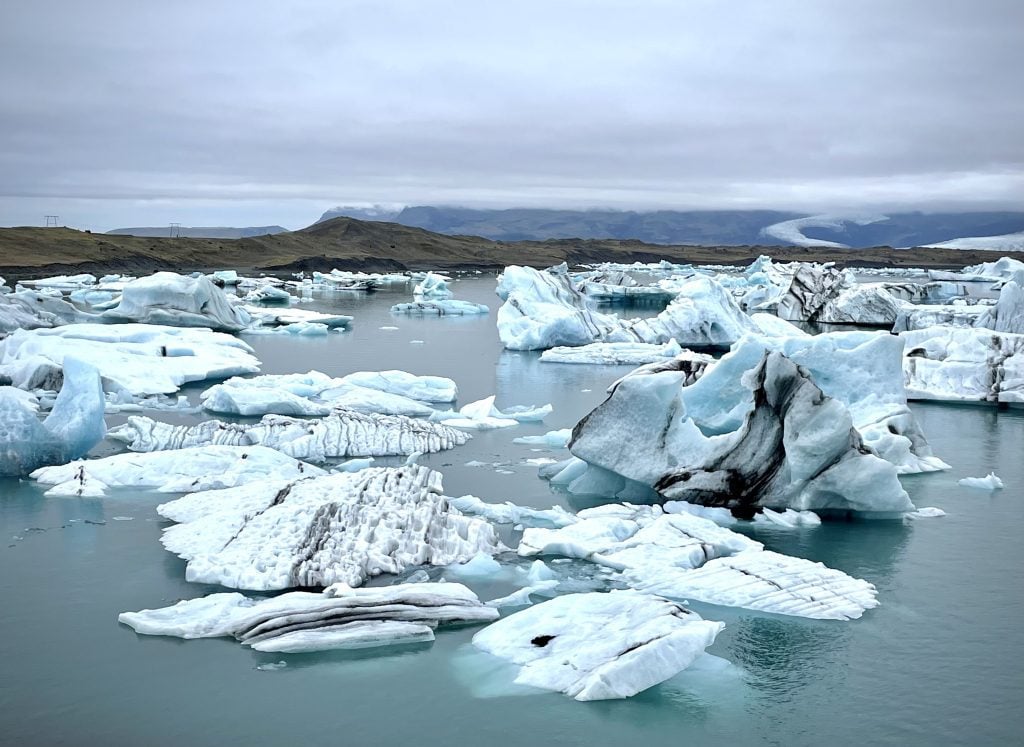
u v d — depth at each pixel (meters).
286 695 9.30
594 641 10.05
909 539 14.23
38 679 9.51
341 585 11.23
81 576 12.12
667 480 15.70
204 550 12.72
